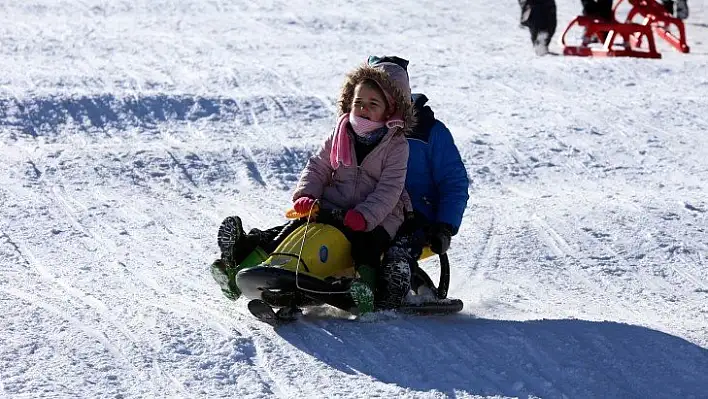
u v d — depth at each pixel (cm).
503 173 1338
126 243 980
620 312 832
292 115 1597
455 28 2600
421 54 2208
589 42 2388
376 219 729
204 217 1096
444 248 761
